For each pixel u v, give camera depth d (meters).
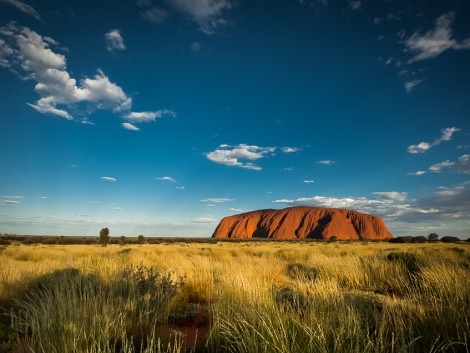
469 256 13.22
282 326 3.52
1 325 4.02
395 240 85.00
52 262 12.47
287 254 21.38
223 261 14.97
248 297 5.06
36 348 3.63
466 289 4.82
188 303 6.36
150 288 5.90
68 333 3.70
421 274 7.57
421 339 3.58
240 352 3.46
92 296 4.93
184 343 4.11
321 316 3.96
